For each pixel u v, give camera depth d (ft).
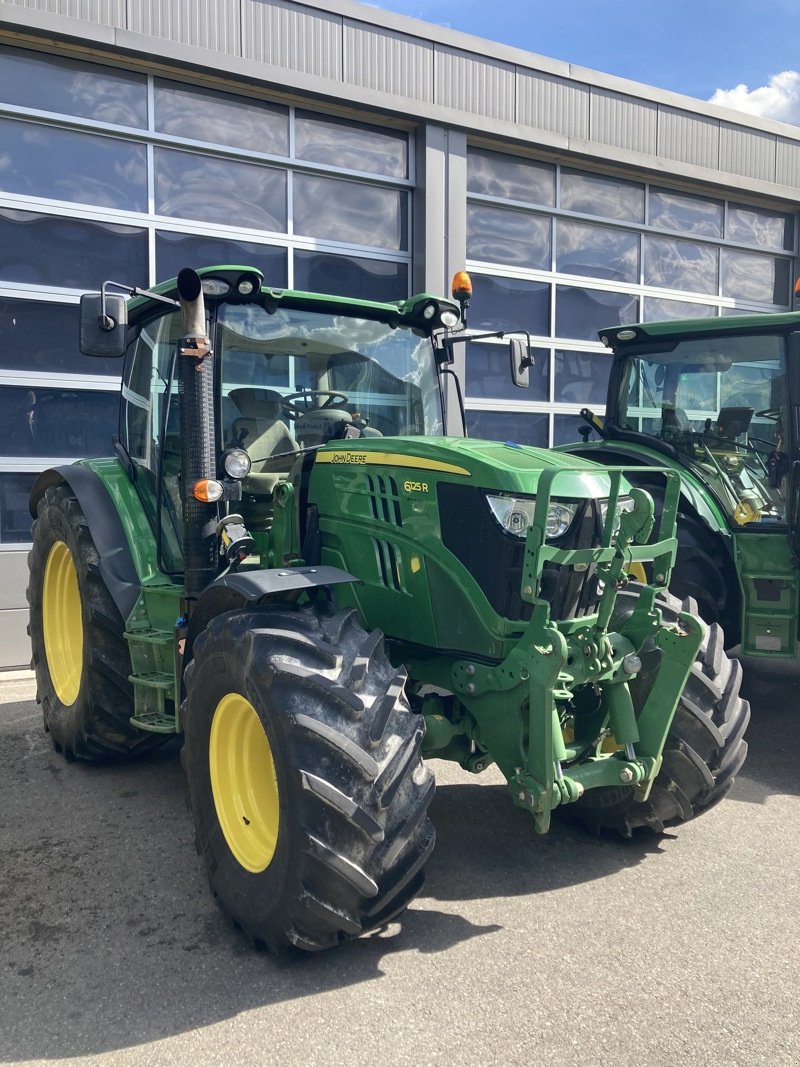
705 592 16.29
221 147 23.07
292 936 8.11
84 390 21.86
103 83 21.61
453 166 26.17
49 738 15.92
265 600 9.53
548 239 29.01
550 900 9.75
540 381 29.09
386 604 10.43
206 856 9.42
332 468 10.98
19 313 21.02
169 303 10.89
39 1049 7.23
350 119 25.00
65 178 21.31
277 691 8.20
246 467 10.99
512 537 9.41
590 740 10.21
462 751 10.27
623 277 30.81
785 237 34.86
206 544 10.98
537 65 27.25
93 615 12.98
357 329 12.87
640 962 8.47
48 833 11.66
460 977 8.22
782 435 16.28
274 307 12.01
